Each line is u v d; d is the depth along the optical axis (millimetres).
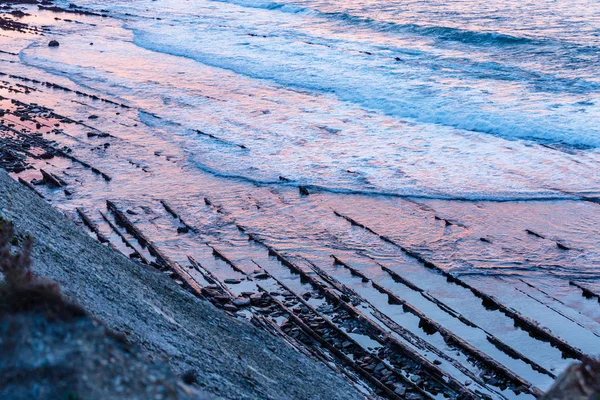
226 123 40750
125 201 30625
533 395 17562
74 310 8531
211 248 26375
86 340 8227
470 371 18703
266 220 28688
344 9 77562
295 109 43125
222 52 58219
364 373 18453
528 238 26656
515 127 37406
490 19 67250
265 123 40594
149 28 71938
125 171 34125
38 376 7801
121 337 8719
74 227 21609
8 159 35594
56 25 77562
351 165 33969
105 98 46375
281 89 47531
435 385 18062
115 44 64625
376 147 36281
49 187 32188
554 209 28828
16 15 85000
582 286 23156
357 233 27375
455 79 47000
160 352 13906
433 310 22000
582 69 47906
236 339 17875
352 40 61281
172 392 8203
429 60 52781
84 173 33875
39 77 52500
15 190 21422
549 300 22453
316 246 26359
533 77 46750
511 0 76750
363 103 43625
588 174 31844
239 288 23297
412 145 36375
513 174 32281
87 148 37188
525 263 24828
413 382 18125
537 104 40625
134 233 27219
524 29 61594
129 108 44156
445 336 20297
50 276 15008
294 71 51344
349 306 21703
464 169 33031
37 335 8141
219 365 14875
